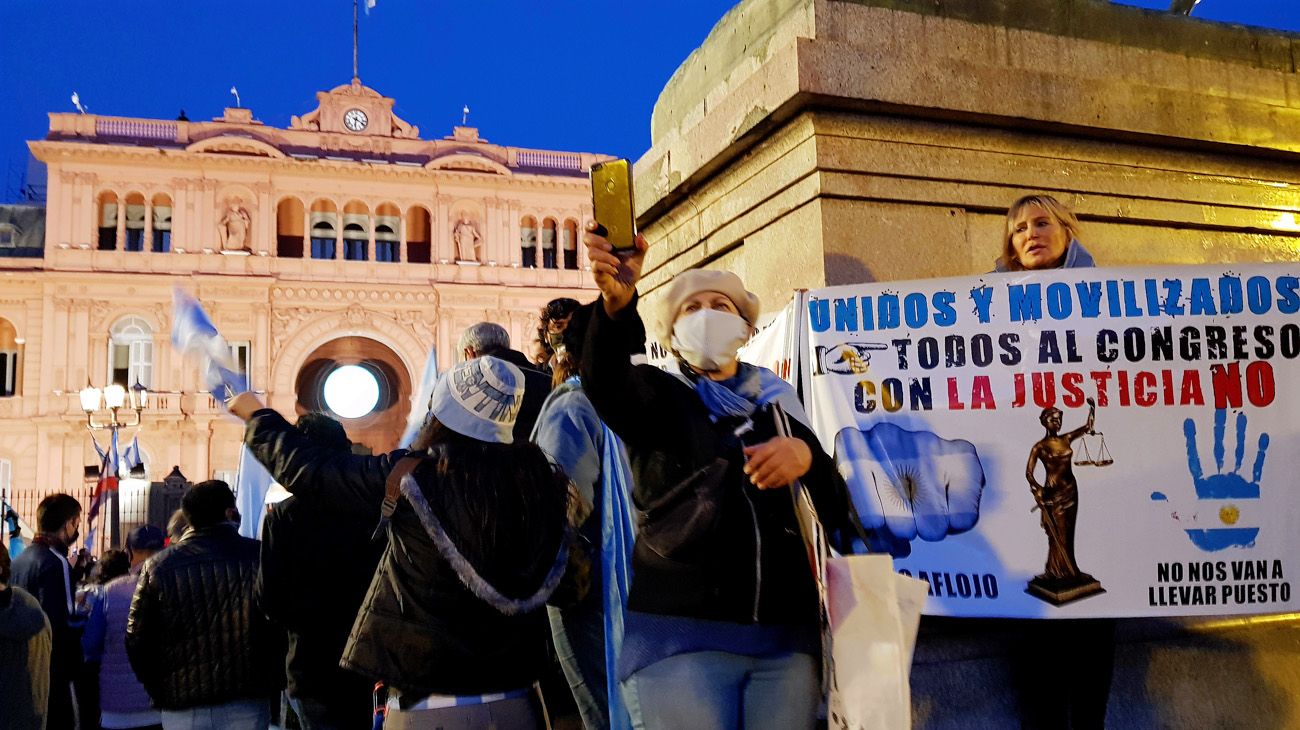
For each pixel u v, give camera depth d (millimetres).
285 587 3146
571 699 3402
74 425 33375
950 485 2586
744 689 1891
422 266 37312
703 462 1909
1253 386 2559
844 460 2629
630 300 1854
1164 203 3715
